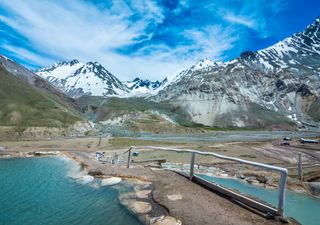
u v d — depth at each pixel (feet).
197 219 37.86
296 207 60.34
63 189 60.54
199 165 120.06
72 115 445.78
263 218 37.60
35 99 451.53
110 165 83.46
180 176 59.98
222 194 47.42
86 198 52.60
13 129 324.39
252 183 85.51
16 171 87.61
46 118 388.98
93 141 275.59
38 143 231.91
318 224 49.47
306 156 183.01
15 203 50.93
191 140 406.41
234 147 249.55
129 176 63.41
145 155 163.43
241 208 41.37
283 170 37.45
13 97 424.46
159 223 38.14
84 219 42.63
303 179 94.53
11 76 498.28
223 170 108.17
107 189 56.90
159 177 60.08
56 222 41.91
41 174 80.89
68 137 346.13
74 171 82.79
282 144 296.71
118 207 46.09
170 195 47.65
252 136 590.55
